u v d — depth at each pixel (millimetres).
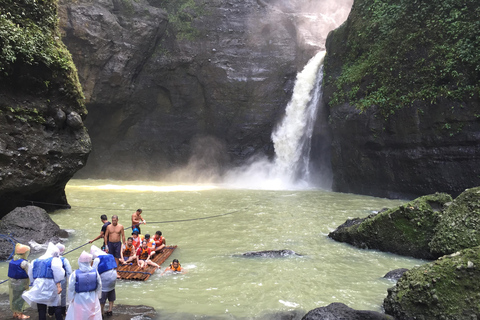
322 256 9742
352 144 22734
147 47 31641
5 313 6078
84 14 28359
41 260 5633
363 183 22469
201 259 9352
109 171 33094
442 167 17953
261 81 32812
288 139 31516
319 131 27375
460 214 8820
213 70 33094
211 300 6812
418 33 19297
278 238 11562
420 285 6059
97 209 16516
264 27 33594
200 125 34219
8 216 10945
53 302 5570
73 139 15461
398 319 6051
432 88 18312
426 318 5820
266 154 33344
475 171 16688
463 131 17047
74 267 8547
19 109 13047
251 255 9625
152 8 31969
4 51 12242
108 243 8609
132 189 25141
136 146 33625
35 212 11266
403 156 19656
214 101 33344
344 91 23609
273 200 20000
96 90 29828
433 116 18172
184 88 33312
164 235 11898
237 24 33531
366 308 6559
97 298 5297
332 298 6973
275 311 6371
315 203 18797
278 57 33000
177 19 33156
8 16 12938
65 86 14914
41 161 13844
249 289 7379
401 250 9953
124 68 30469
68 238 11258
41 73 13859
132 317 5973
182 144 34219
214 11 33500
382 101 20547
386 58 20891
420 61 19047
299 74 31297
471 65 16844
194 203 18781
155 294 7066
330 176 27578
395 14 20938
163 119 33875
